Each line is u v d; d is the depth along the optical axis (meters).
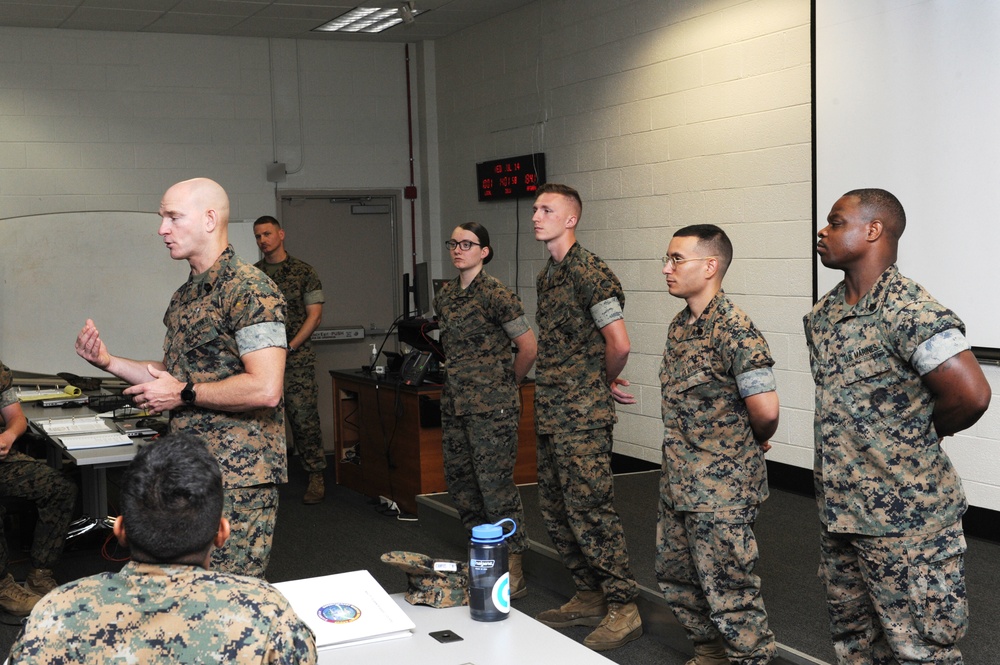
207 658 1.27
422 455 5.38
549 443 3.62
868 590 2.41
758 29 5.21
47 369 5.73
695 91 5.64
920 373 2.27
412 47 8.21
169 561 1.35
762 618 2.88
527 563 4.35
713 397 2.82
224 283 2.50
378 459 5.89
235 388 2.42
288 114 7.82
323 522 5.48
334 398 6.41
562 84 6.73
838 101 4.74
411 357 5.57
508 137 7.30
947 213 4.29
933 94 4.32
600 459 3.48
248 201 7.72
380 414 5.80
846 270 2.44
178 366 2.54
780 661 3.04
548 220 3.50
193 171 7.52
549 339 3.55
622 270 6.32
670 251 2.92
